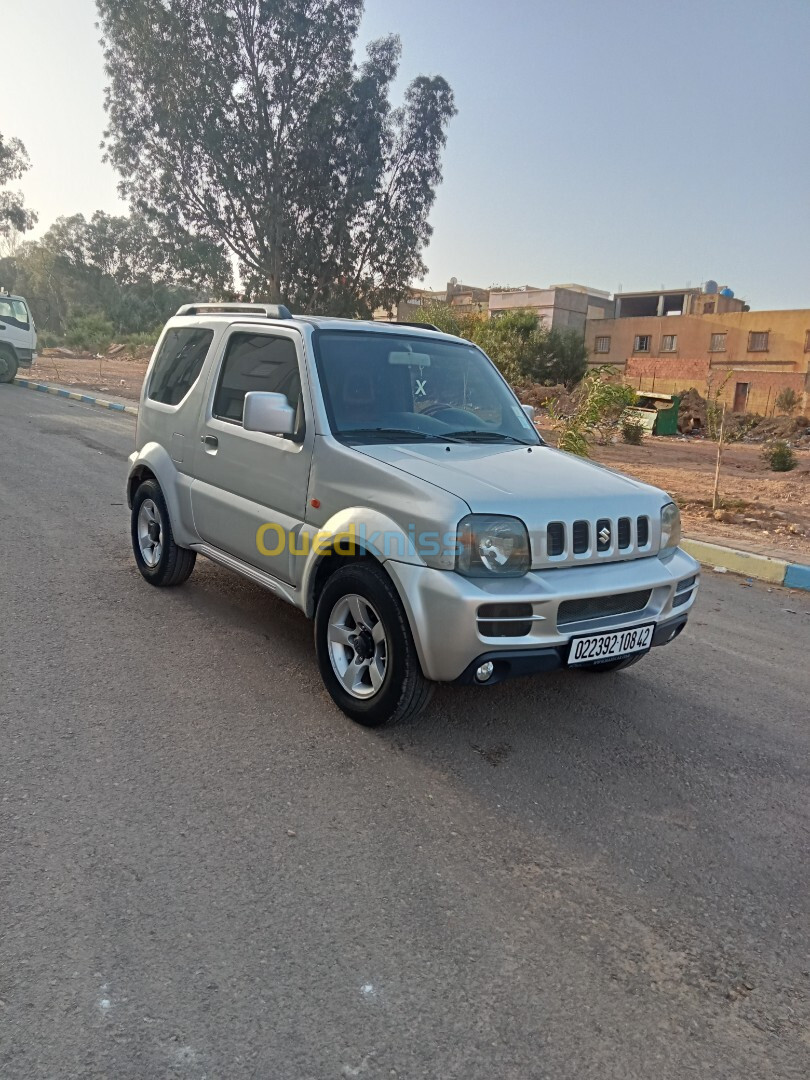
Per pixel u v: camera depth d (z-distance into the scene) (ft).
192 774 11.33
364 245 113.29
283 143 102.58
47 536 23.54
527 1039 7.29
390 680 12.26
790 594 24.27
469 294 231.50
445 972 8.02
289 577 14.47
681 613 13.58
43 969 7.65
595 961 8.36
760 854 10.53
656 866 10.09
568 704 14.70
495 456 13.84
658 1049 7.31
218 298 113.91
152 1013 7.25
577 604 11.96
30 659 14.83
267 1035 7.10
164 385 19.25
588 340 180.14
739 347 157.38
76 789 10.73
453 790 11.45
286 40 96.37
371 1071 6.82
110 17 97.14
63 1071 6.61
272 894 8.96
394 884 9.30
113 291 255.09
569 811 11.16
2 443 40.19
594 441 66.54
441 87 108.58
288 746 12.32
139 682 14.20
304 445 14.02
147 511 19.62
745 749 13.46
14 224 177.47
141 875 9.11
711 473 53.62
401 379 15.30
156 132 100.37
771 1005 7.96
